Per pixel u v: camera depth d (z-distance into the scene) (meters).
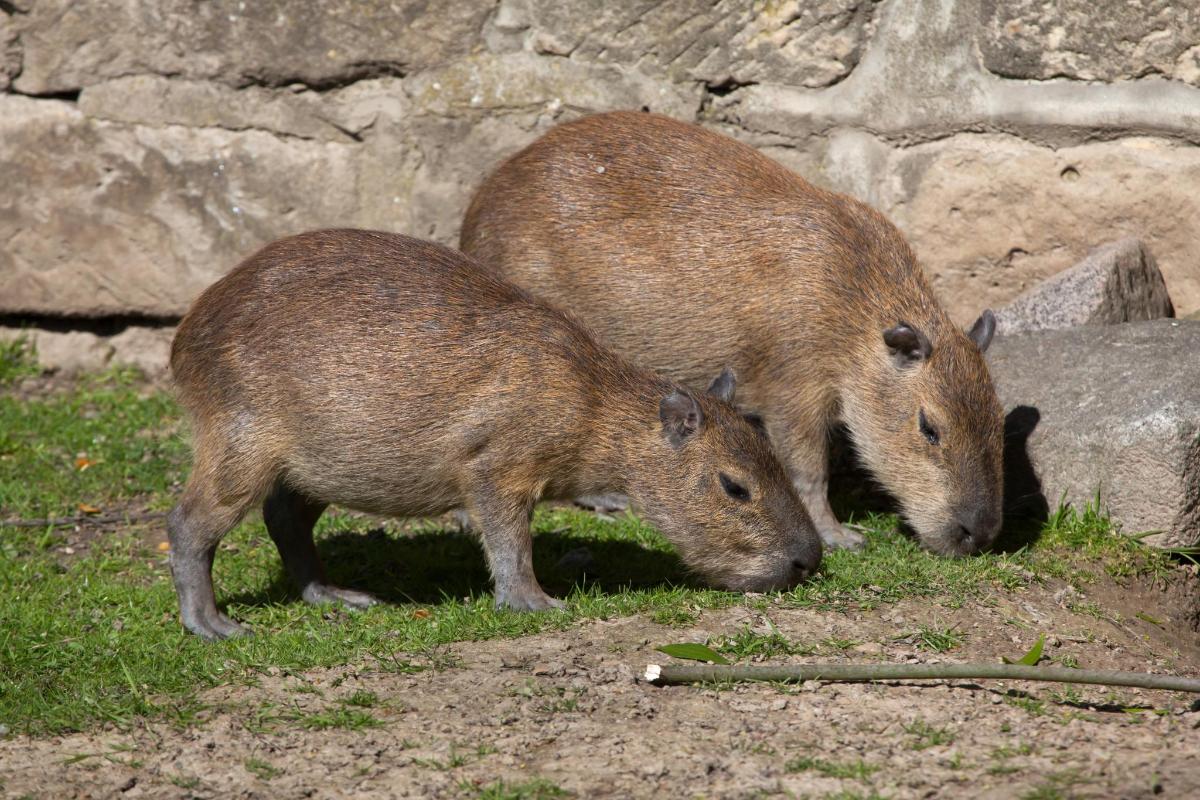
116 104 19.42
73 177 19.62
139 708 11.32
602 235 15.63
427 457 12.91
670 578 14.30
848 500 16.91
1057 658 12.08
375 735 10.57
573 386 13.04
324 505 14.23
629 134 16.09
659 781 9.65
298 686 11.55
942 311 15.09
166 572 15.01
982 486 14.38
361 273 13.05
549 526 16.05
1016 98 17.17
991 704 10.88
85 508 16.66
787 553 13.23
